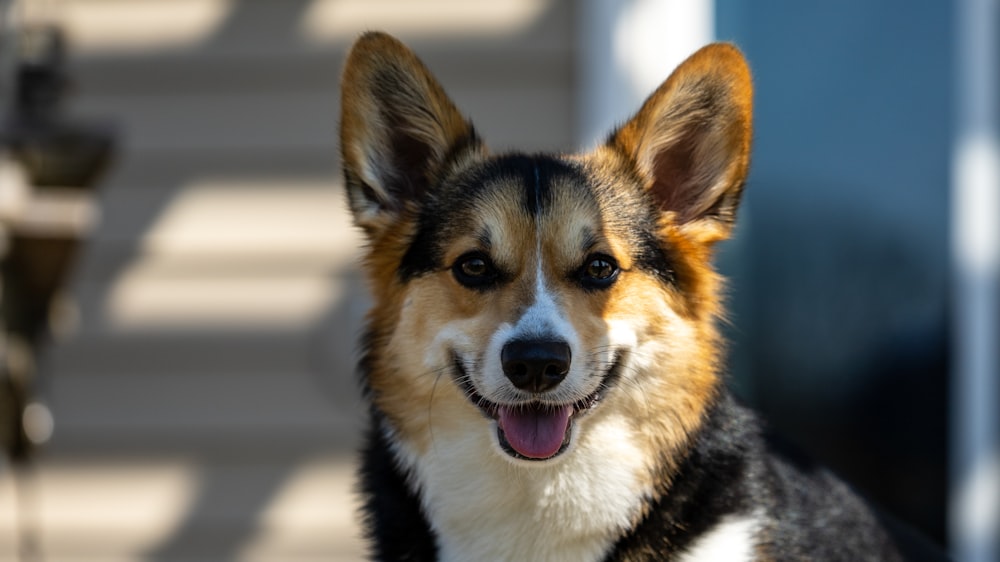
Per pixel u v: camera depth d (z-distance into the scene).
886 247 7.89
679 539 4.74
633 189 5.07
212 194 7.70
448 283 4.85
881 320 7.89
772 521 4.74
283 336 7.66
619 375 4.76
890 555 4.88
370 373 5.10
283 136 7.70
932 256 7.84
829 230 7.93
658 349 4.83
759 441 5.03
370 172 5.12
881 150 7.87
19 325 5.96
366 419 5.61
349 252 7.67
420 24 7.57
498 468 4.79
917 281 7.86
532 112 7.55
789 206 7.95
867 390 7.91
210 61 7.69
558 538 4.82
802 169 7.91
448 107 5.25
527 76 7.54
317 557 7.62
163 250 7.68
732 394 5.10
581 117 7.48
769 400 7.98
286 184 7.70
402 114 5.25
